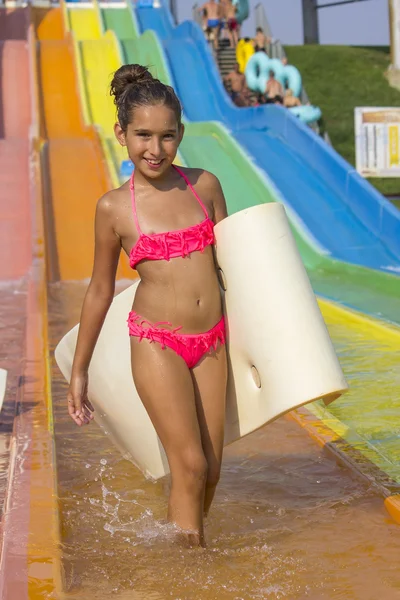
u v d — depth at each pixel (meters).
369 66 44.44
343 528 5.26
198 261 4.95
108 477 6.23
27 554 4.62
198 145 24.42
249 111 27.12
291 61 45.22
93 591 4.38
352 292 15.34
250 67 34.09
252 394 5.00
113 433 5.81
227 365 5.11
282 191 21.61
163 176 5.02
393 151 25.16
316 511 5.56
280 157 23.53
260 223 4.84
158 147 4.77
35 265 15.91
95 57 32.66
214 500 5.79
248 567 4.66
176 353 4.89
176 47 34.38
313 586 4.44
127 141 4.88
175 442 4.81
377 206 19.78
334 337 11.48
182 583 4.46
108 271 5.15
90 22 40.44
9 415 7.71
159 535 4.89
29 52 32.84
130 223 4.93
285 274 4.80
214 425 5.01
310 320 4.75
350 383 8.98
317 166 22.53
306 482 6.12
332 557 4.82
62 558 4.70
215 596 4.32
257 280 4.80
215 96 30.44
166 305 4.89
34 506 5.31
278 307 4.73
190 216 4.98
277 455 6.74
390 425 7.46
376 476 6.02
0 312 13.81
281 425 7.53
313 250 18.66
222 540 5.07
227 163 23.34
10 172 22.77
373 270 16.45
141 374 4.89
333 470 6.36
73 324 12.71
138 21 40.47
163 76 31.30
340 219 20.33
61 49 33.88
